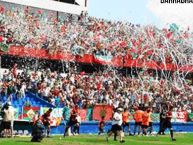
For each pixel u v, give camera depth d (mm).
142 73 62812
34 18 60562
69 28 62000
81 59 57969
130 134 37906
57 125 36875
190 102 58594
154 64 64750
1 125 30406
